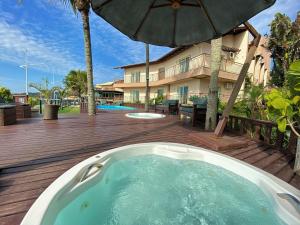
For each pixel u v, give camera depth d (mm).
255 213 2229
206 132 5074
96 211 2273
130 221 2131
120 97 28219
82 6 7430
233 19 2592
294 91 2715
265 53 14211
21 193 1856
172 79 15141
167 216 2234
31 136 4285
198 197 2625
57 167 2533
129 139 4238
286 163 2965
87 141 3953
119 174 3109
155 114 10234
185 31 3119
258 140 4250
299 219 1688
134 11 2742
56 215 1680
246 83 11461
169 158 3426
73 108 15062
